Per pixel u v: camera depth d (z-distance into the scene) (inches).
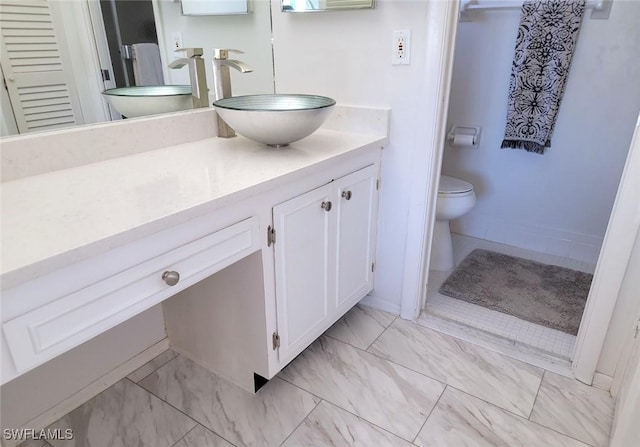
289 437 55.1
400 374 65.6
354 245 70.9
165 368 67.2
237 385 63.7
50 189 43.9
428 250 76.2
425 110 66.0
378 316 80.0
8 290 30.0
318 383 63.9
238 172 50.4
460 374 65.6
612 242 56.4
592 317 60.4
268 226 51.2
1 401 52.3
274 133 54.9
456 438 54.8
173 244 40.3
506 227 108.7
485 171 107.6
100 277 35.2
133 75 56.4
